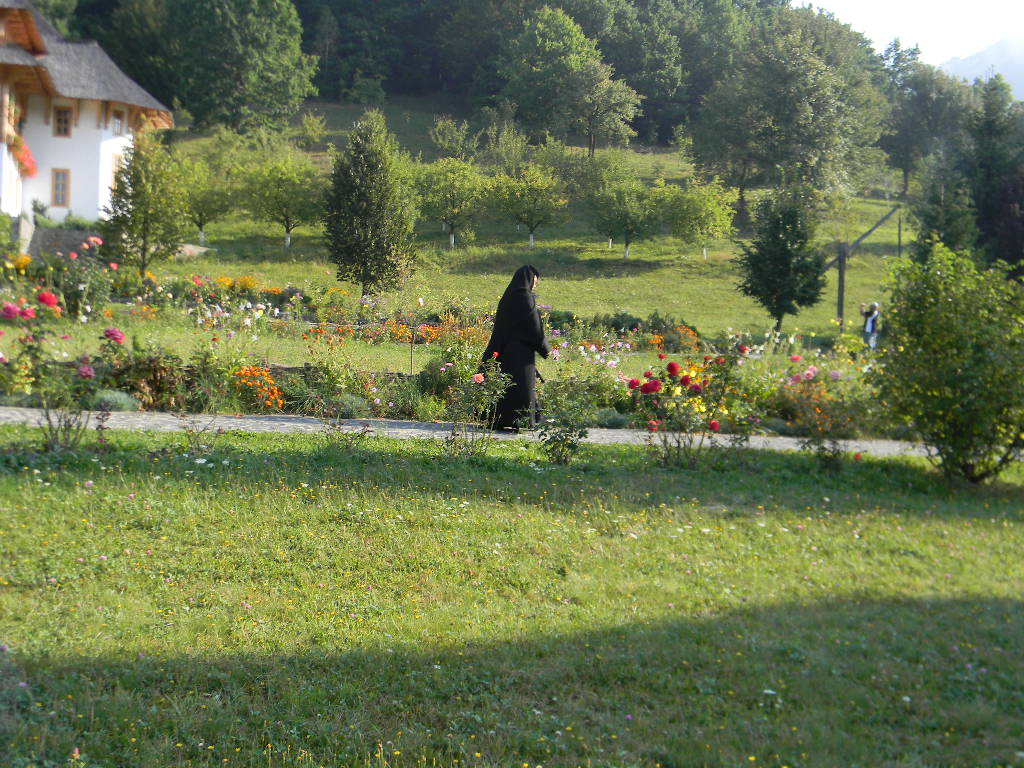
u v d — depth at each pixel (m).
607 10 93.38
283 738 4.66
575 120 77.00
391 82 99.25
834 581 7.73
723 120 62.81
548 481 10.37
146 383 13.43
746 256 35.44
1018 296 12.00
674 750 4.73
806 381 16.02
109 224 29.03
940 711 5.32
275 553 7.46
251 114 71.19
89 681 5.04
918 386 11.96
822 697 5.45
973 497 11.42
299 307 23.88
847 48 74.31
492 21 95.50
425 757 4.54
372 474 9.92
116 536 7.52
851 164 65.62
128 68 73.88
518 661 5.74
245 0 70.75
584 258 50.94
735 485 10.88
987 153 47.41
